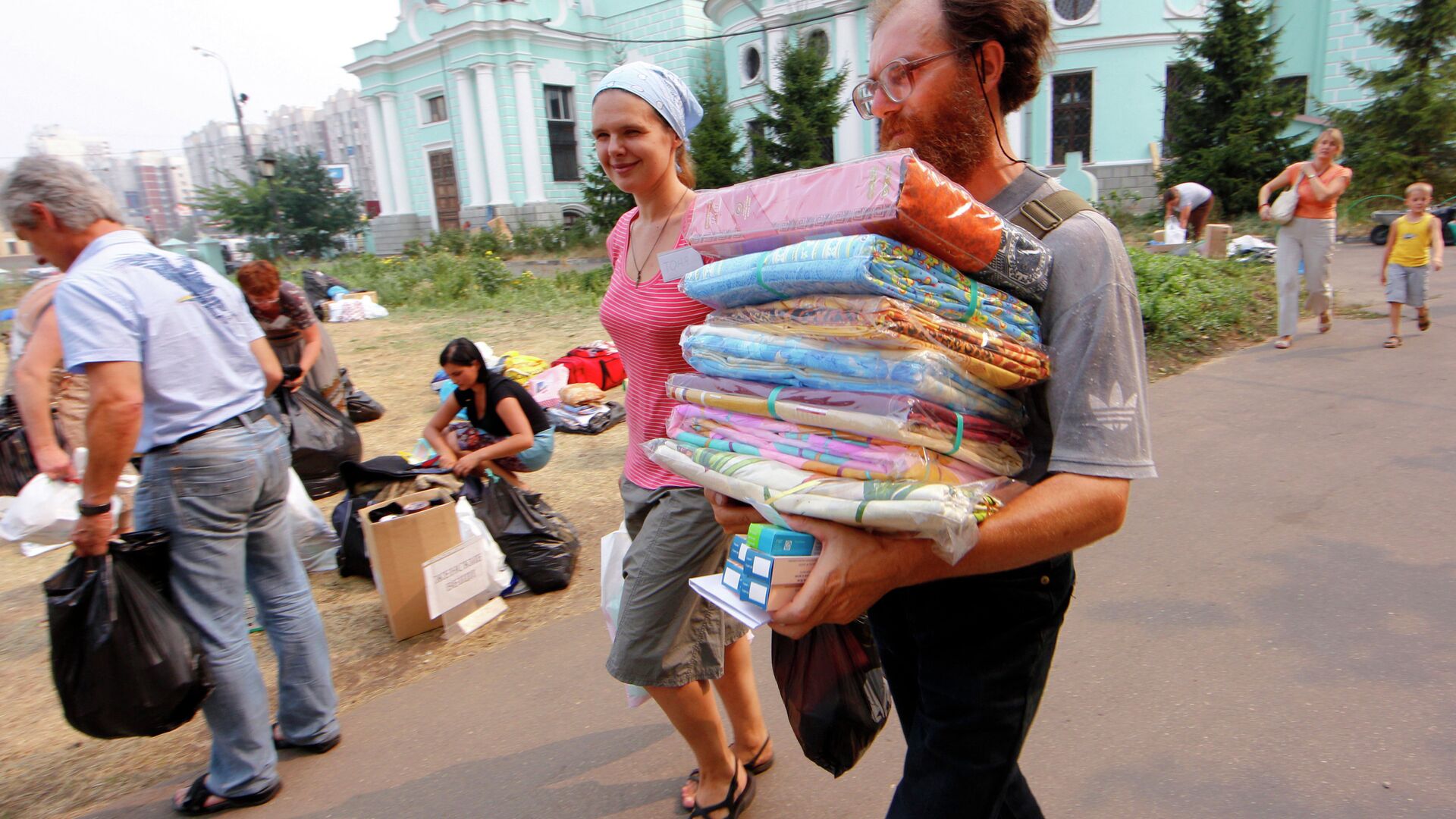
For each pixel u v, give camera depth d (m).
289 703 2.83
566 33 30.33
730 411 1.47
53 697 3.32
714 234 1.48
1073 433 1.22
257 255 37.91
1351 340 7.59
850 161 1.22
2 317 13.42
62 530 4.25
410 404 7.62
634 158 2.10
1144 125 21.56
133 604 2.30
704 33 30.22
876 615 1.61
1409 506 4.05
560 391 6.66
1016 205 1.35
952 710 1.42
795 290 1.29
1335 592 3.35
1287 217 7.43
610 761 2.73
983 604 1.40
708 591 1.39
